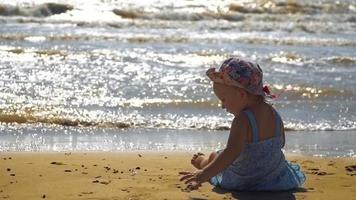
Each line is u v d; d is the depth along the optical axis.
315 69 19.61
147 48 22.45
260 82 7.53
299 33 29.66
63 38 24.20
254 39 26.45
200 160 8.04
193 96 15.12
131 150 10.49
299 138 11.93
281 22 32.09
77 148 10.55
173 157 9.90
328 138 12.01
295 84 17.02
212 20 31.83
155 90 15.59
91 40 24.16
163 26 29.23
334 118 13.68
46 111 13.12
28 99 14.07
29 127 11.98
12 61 18.55
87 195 7.22
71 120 12.53
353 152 10.85
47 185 7.68
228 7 33.78
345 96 15.92
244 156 7.59
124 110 13.55
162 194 7.31
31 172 8.41
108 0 33.34
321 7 35.41
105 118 12.84
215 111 13.82
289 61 20.88
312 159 10.08
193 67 18.88
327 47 25.22
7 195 7.21
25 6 30.45
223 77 7.49
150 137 11.63
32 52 20.25
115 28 28.17
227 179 7.75
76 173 8.39
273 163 7.67
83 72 17.39
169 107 13.99
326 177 8.61
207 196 7.37
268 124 7.60
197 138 11.70
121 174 8.40
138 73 17.59
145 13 31.44
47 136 11.42
